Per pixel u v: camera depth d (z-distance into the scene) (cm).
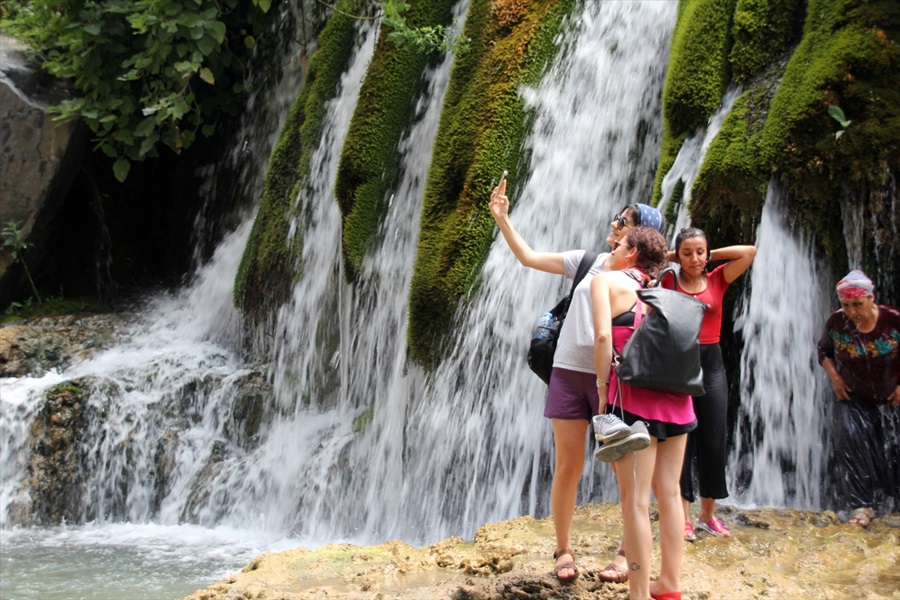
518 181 831
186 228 1362
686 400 448
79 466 960
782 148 650
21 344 1095
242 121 1297
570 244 811
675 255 560
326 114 1070
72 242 1317
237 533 886
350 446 888
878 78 641
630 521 432
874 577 502
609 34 846
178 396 1016
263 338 1082
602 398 434
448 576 528
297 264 1042
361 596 494
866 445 607
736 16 728
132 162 1384
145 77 1229
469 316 795
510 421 751
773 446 659
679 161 724
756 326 664
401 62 961
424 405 809
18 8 1266
